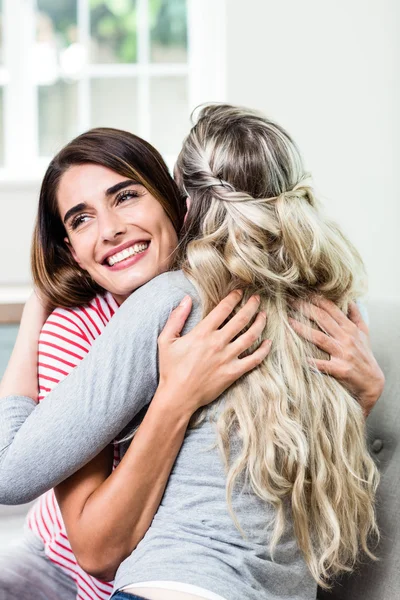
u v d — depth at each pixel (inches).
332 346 45.3
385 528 48.8
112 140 46.9
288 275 44.1
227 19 115.3
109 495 40.3
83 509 41.8
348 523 43.9
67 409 40.6
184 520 40.2
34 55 128.5
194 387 40.4
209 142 46.1
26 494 40.8
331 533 43.1
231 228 43.7
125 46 128.9
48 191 48.1
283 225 43.8
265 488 40.7
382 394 54.1
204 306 42.9
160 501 41.7
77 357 47.2
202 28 125.0
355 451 44.7
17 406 44.6
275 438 41.0
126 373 41.1
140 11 128.0
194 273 43.5
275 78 116.5
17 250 122.4
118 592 38.6
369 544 48.9
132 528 40.9
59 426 40.4
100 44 129.0
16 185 121.3
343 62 116.5
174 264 46.5
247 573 39.1
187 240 45.9
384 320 58.5
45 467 40.3
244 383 42.1
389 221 118.6
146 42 128.4
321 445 43.1
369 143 117.7
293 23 115.7
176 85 128.8
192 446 41.9
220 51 124.9
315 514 42.8
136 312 42.4
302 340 44.8
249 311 42.4
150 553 39.3
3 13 126.3
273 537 40.5
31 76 128.4
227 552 39.4
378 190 118.3
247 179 44.9
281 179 45.7
